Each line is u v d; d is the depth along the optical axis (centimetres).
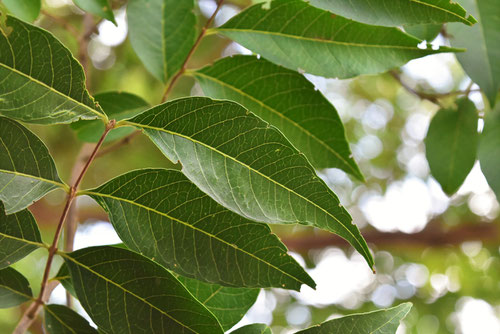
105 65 121
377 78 139
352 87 144
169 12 62
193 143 50
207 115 50
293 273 51
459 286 145
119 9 87
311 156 59
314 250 137
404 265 144
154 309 51
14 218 51
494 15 60
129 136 69
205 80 59
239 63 58
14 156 50
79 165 71
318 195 50
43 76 50
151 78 123
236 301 54
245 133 50
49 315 53
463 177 64
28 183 50
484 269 144
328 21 57
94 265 51
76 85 50
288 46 57
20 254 51
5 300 52
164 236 51
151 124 50
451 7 53
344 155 59
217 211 51
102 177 134
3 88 49
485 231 135
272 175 50
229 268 51
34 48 49
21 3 57
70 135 124
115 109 64
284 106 59
